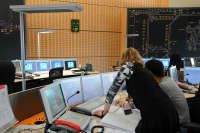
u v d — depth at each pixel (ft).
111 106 8.03
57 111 6.38
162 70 7.79
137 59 8.16
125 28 21.97
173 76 12.24
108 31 22.98
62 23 20.77
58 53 20.81
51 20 20.22
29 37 19.31
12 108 6.34
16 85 13.03
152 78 5.63
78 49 21.71
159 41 21.42
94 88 9.12
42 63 17.69
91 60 22.44
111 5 22.77
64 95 7.22
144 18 21.39
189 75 14.60
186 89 11.86
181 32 21.12
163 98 5.45
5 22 17.94
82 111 7.30
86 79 8.78
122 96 9.16
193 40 21.04
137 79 5.56
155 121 5.43
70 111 7.30
